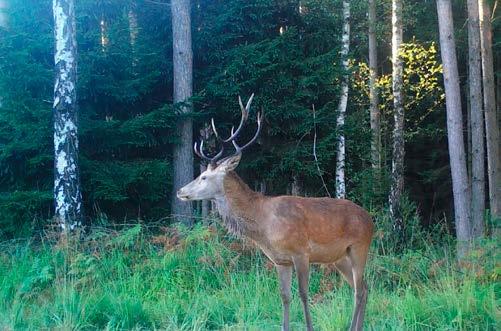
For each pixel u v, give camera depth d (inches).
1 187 475.8
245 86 516.1
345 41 610.5
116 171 465.4
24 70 447.2
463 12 740.7
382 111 807.1
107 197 445.1
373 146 665.0
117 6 545.0
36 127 441.7
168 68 533.6
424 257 371.2
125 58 493.7
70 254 356.5
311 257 261.3
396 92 628.1
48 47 473.1
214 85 512.1
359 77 733.3
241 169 544.1
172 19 517.0
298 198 263.9
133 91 486.9
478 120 560.4
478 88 560.7
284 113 517.3
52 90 469.4
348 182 608.4
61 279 322.0
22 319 273.4
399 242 442.0
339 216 262.8
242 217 261.9
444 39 445.7
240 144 549.6
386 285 349.1
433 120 826.8
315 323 282.4
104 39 533.6
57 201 412.2
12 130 471.2
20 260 358.9
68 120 413.4
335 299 298.0
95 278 335.6
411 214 597.9
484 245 344.8
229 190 263.4
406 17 705.6
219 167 267.1
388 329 263.6
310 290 342.6
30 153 460.1
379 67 912.3
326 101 547.8
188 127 509.7
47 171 466.0
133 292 323.6
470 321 261.4
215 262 359.6
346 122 555.2
